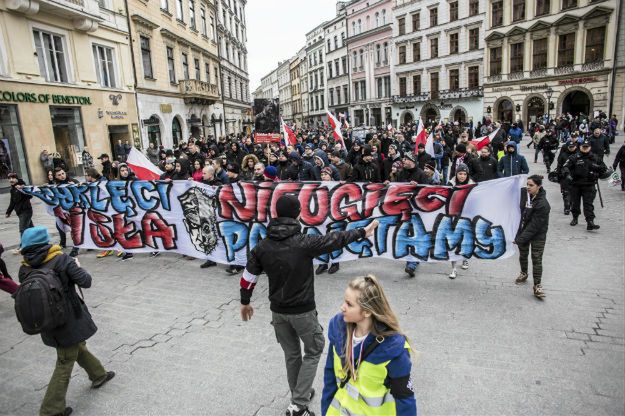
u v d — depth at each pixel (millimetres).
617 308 4715
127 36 21156
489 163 7715
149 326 4832
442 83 42812
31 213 8297
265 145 16750
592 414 3092
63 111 17219
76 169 17750
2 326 5023
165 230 7137
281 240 3035
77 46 17781
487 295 5246
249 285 3164
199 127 31203
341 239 3078
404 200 5891
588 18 30875
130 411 3375
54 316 3068
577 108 34312
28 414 3418
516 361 3791
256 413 3295
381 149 12141
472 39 39281
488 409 3201
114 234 7461
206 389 3617
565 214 9070
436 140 13742
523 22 34875
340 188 6113
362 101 54656
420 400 3330
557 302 4949
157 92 24172
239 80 46969
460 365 3768
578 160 7805
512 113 37031
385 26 47906
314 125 71625
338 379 2270
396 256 6051
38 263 3193
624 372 3564
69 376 3326
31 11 14945
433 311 4848
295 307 3045
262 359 4055
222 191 6504
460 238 5730
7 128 14812
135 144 21859
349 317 2098
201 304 5402
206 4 33844
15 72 14836
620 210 9125
